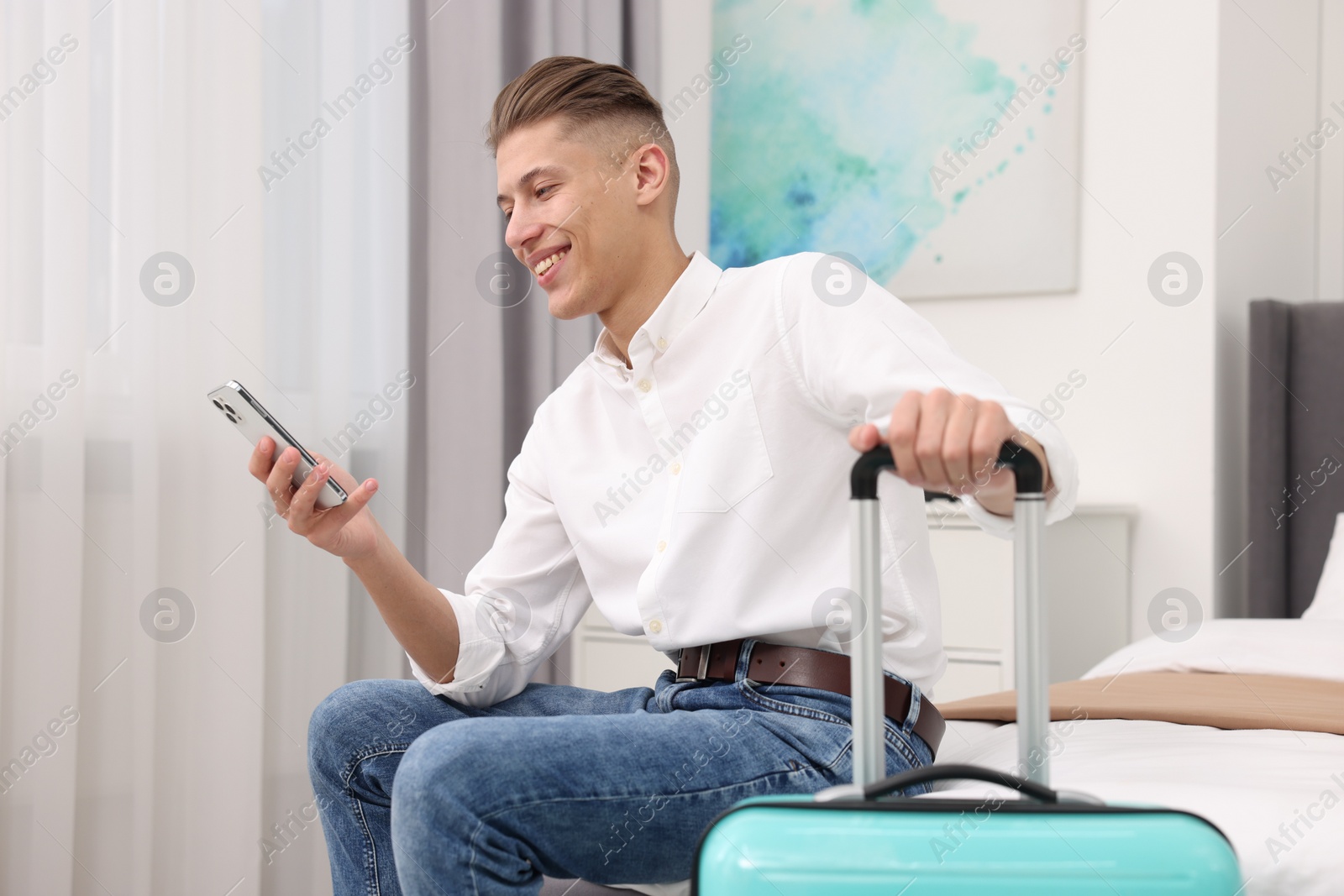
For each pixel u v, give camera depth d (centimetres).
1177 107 249
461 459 222
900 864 57
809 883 58
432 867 75
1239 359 257
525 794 77
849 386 89
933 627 98
